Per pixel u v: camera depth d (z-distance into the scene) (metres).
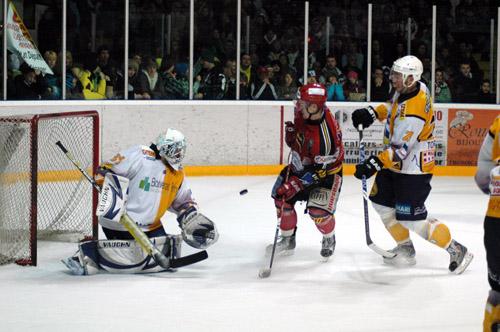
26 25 20.25
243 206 17.33
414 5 22.62
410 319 9.37
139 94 21.20
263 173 22.02
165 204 11.30
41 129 15.45
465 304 10.05
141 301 9.95
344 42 22.42
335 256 12.70
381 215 12.05
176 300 10.02
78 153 15.42
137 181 11.18
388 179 11.90
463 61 22.83
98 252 11.27
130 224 10.90
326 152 11.70
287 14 22.08
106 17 20.80
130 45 21.08
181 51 21.47
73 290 10.42
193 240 11.25
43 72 20.19
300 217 16.19
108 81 20.95
